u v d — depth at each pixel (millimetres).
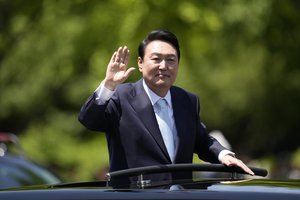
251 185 6980
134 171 8266
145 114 9641
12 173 14742
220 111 56656
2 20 35219
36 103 45938
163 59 9695
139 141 9570
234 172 8805
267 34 31266
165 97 9820
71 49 29312
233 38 30906
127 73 9180
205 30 27578
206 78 51094
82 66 30922
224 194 6543
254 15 29719
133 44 27219
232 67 49625
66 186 7293
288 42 31750
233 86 53750
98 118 9359
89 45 28750
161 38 9789
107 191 6742
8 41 34969
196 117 10023
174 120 9812
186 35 27438
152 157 9570
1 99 45562
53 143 40906
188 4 27188
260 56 42375
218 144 9883
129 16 27188
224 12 28844
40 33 30984
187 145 9773
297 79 45844
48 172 15242
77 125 43719
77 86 46344
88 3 28641
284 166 42000
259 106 56156
